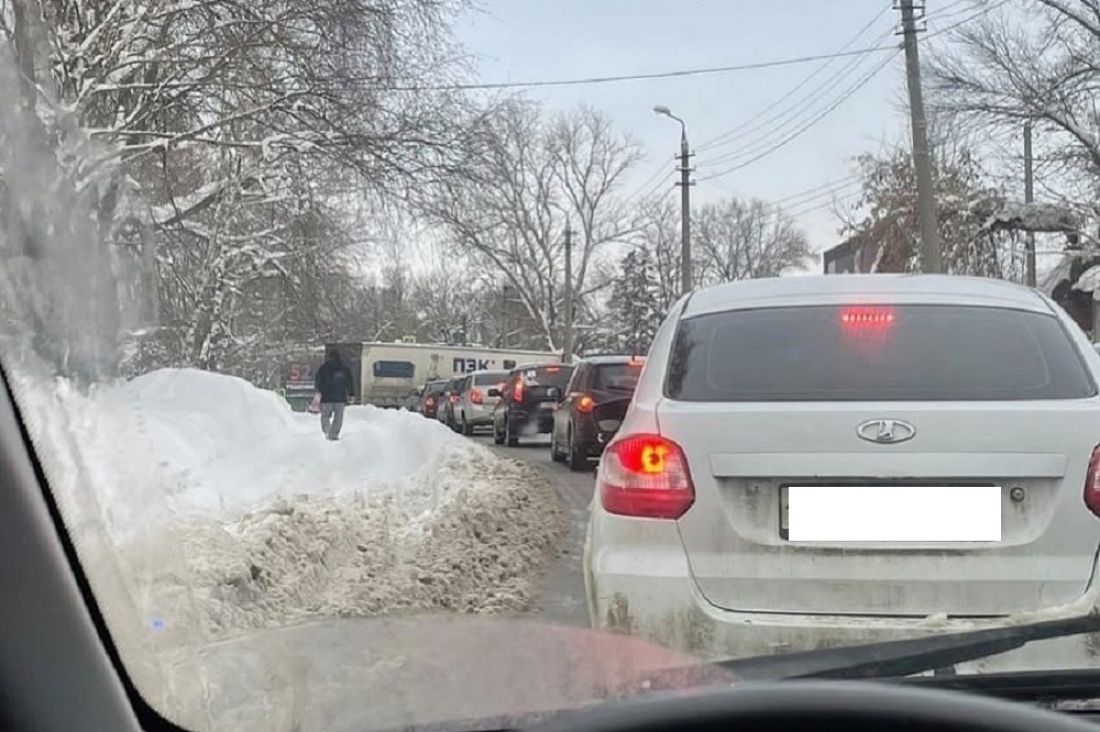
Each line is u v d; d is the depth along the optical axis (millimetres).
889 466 3354
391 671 3271
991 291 4238
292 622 5664
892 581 3307
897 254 32625
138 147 14648
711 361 3863
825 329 3934
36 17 7141
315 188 19312
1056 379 3643
